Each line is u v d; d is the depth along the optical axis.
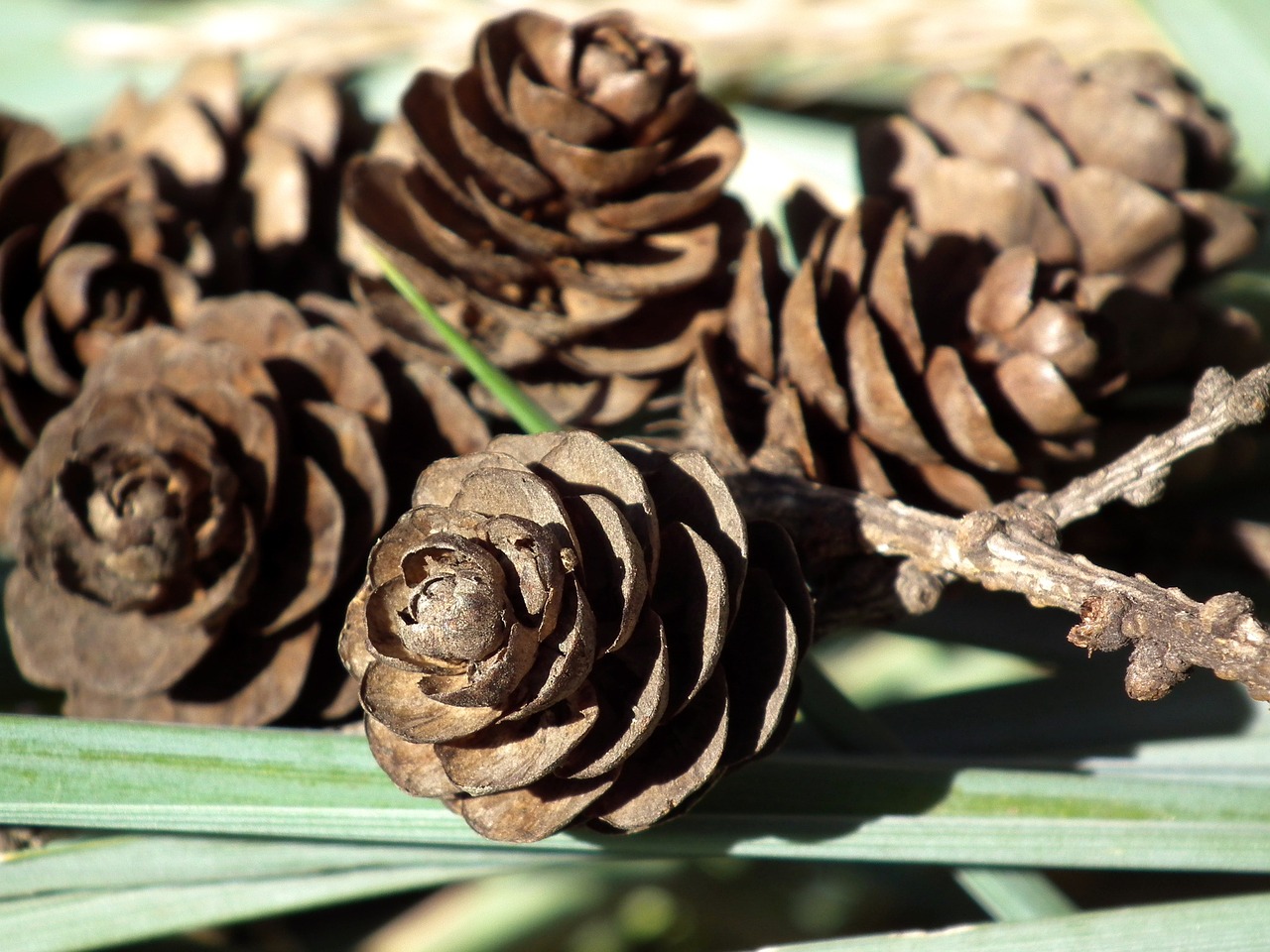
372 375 0.24
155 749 0.23
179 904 0.24
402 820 0.23
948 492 0.24
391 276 0.23
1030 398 0.24
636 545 0.22
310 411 0.23
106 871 0.23
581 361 0.24
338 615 0.24
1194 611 0.22
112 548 0.23
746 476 0.23
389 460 0.24
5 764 0.23
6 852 0.23
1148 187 0.24
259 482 0.23
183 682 0.23
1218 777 0.23
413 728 0.22
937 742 0.24
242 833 0.23
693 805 0.22
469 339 0.24
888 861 0.23
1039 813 0.23
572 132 0.24
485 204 0.24
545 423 0.23
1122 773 0.23
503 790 0.22
